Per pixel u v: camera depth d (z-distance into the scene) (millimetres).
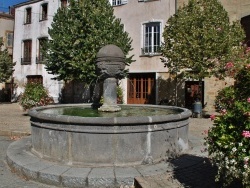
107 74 7340
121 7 20625
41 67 26641
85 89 23391
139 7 19844
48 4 26094
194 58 13117
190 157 5762
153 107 9148
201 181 4473
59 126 5402
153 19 19188
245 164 3225
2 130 9719
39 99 13914
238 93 3760
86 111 7918
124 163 5211
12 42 32188
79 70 15344
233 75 4359
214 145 3684
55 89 25500
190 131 9875
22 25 28578
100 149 5168
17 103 26219
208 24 13195
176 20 14031
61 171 4918
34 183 4934
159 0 19000
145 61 19516
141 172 4867
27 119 13102
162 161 5512
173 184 4352
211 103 16766
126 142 5219
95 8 15820
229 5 16641
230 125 3504
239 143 3338
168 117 5641
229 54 12742
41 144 5801
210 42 12844
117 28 15969
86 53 15109
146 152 5367
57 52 15508
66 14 15961
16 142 7207
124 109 8734
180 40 13445
